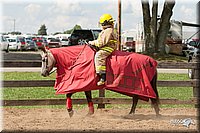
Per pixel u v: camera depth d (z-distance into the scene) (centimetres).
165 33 3747
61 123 954
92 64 988
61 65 1015
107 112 1120
